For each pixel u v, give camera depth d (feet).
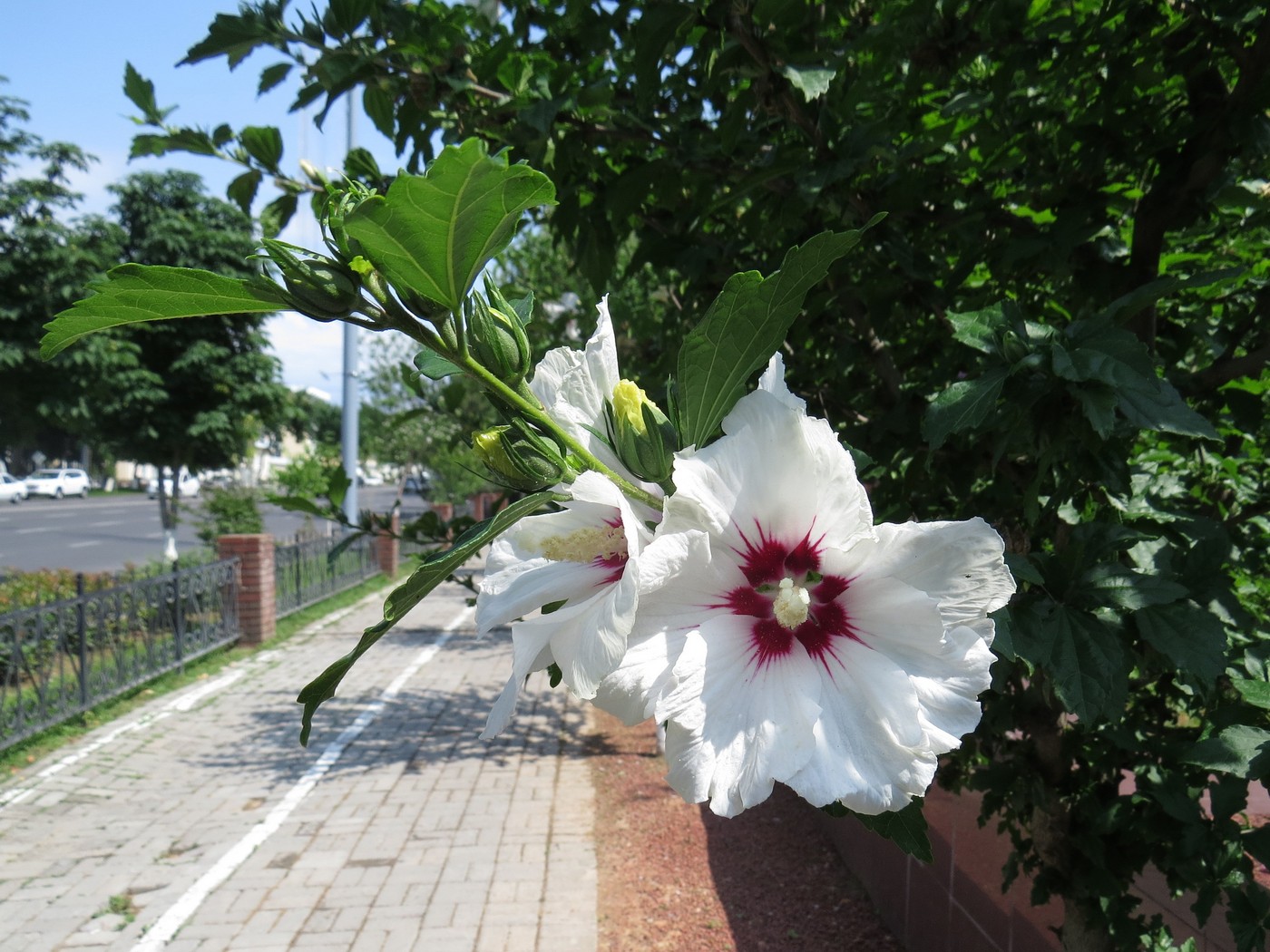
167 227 48.67
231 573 38.40
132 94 9.73
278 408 53.98
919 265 8.89
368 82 9.48
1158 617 6.02
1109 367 5.32
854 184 8.38
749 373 3.46
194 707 29.45
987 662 3.19
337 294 3.17
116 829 20.21
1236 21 7.38
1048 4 9.73
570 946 15.65
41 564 64.34
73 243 45.42
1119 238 8.84
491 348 3.35
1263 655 7.22
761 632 3.43
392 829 20.38
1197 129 7.73
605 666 3.01
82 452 183.52
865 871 17.44
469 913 16.66
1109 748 8.08
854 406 10.43
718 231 11.60
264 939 15.75
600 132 9.27
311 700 3.22
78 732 26.43
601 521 3.76
